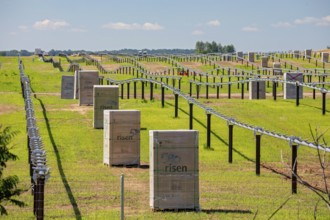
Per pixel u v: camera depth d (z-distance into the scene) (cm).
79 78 5081
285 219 2162
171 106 4759
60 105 5072
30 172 2638
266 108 4691
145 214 2217
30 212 2217
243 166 3164
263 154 3459
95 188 2606
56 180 2736
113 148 3122
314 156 3444
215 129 4028
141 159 3300
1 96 5503
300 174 2988
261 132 2973
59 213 2214
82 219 2138
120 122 3133
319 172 3041
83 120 4359
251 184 2725
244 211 2269
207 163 3212
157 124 4172
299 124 4247
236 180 2805
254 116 4438
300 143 2592
